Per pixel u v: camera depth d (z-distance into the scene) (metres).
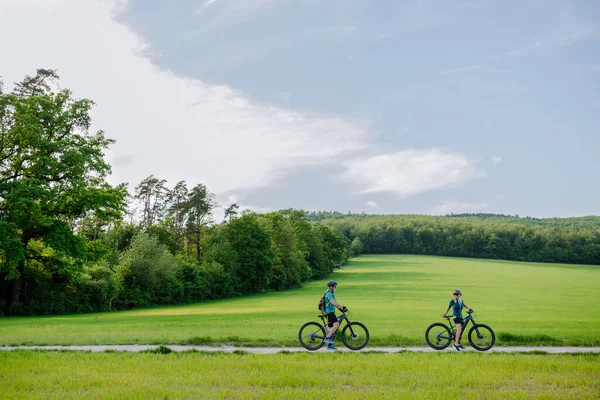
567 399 9.73
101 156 43.09
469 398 9.70
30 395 9.58
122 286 57.66
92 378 11.13
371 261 187.50
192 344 17.22
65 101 42.50
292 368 12.43
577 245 187.75
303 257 108.94
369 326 26.02
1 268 39.69
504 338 18.53
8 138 40.16
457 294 16.81
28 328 25.34
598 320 33.62
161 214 92.56
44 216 39.50
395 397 9.70
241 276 88.06
